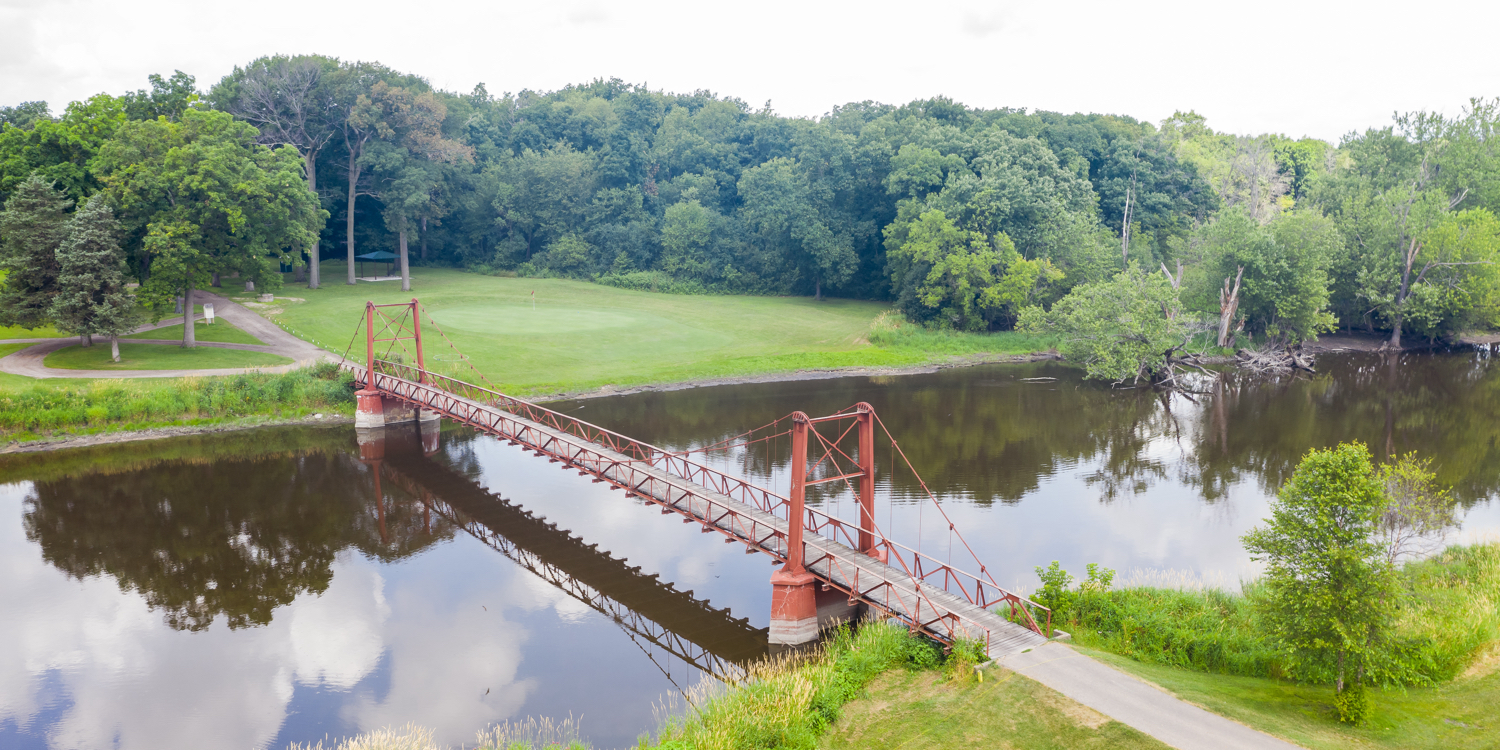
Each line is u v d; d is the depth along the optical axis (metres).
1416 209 69.62
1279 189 94.88
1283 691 18.44
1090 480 38.69
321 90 81.50
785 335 74.19
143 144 55.03
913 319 79.38
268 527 34.66
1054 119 101.94
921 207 83.00
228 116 58.94
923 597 21.91
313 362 54.88
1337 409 52.03
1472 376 62.12
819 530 30.19
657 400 55.19
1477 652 18.98
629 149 120.38
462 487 40.25
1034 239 76.25
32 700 22.14
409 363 56.56
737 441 46.19
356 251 101.12
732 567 30.88
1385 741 15.70
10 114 74.62
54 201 52.47
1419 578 24.61
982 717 17.56
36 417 44.53
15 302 50.78
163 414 47.12
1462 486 36.25
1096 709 17.25
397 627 26.27
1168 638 20.98
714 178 116.44
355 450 45.78
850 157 95.88
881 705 18.89
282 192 58.53
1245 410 52.31
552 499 38.75
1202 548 30.20
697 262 102.56
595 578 29.88
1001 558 29.48
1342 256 72.88
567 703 21.94
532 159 106.44
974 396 56.84
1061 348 69.62
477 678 23.19
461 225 104.75
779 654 23.61
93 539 33.09
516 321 72.62
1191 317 62.12
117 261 52.34
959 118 102.19
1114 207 90.94
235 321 65.12
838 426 49.00
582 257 102.12
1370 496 17.11
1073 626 22.55
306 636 25.64
